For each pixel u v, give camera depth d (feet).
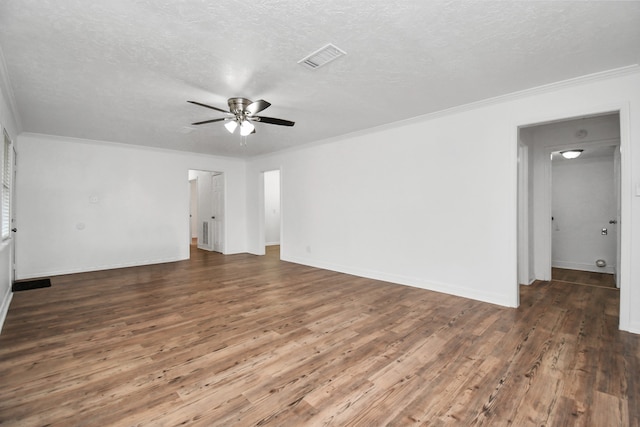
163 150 19.93
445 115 12.60
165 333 8.77
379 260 15.20
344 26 6.63
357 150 16.07
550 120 10.15
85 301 11.75
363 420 5.24
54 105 11.30
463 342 8.16
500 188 11.24
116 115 12.54
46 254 16.10
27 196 15.51
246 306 11.15
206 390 6.07
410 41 7.24
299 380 6.42
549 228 14.80
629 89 8.76
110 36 6.89
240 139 16.90
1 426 5.02
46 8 5.86
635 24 6.57
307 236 19.15
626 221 8.77
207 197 26.14
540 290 13.20
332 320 9.77
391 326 9.27
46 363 7.08
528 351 7.64
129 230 18.78
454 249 12.50
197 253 24.29
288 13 6.14
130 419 5.23
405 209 14.08
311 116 13.06
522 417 5.31
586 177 17.69
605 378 6.44
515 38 7.14
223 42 7.21
